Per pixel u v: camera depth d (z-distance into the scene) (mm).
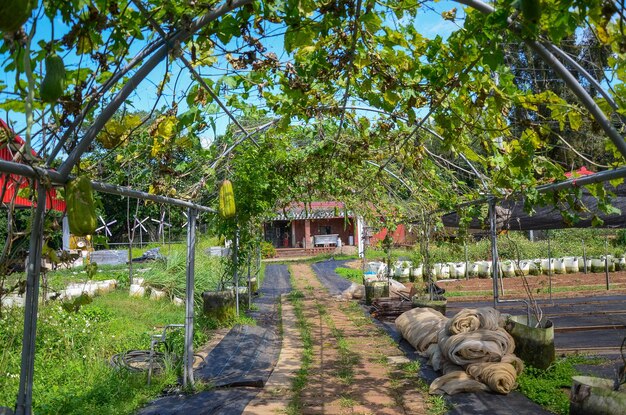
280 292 18219
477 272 19953
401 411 5824
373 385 6895
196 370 7516
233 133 7758
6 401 5695
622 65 3617
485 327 7035
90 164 4973
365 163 11188
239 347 8914
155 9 3238
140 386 6598
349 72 5035
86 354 7543
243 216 11000
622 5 2709
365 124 7184
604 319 10914
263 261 31797
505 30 3625
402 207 13484
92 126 2832
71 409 5617
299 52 4797
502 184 6473
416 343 8688
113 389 6301
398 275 19562
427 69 4625
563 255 22453
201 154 6504
